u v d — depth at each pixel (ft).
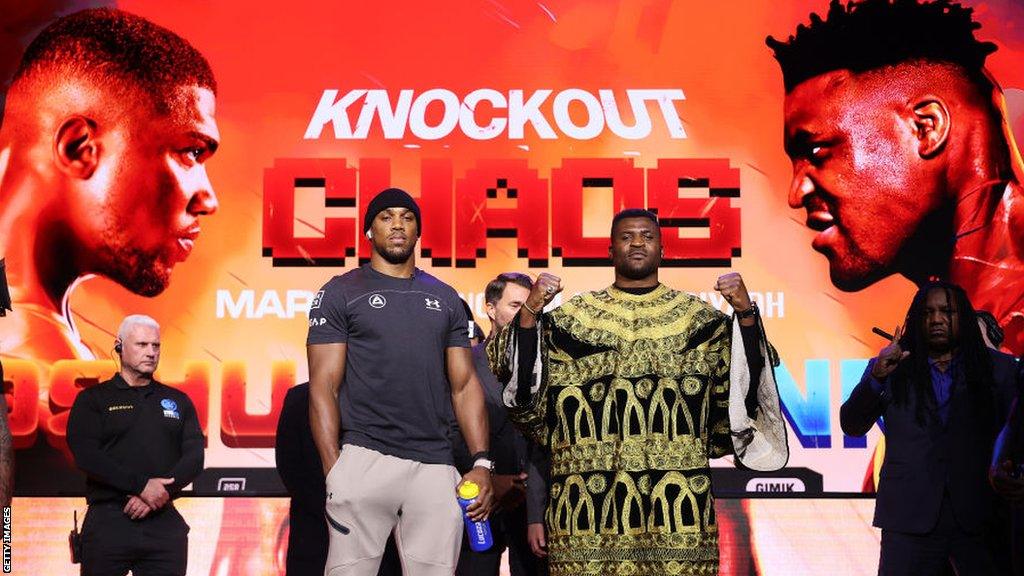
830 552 19.98
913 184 20.86
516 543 14.90
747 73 21.20
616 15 21.34
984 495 13.16
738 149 21.04
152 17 21.45
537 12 21.36
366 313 11.67
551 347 12.37
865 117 21.02
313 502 14.64
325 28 21.38
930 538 13.17
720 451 12.37
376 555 11.54
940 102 21.02
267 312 20.80
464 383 12.21
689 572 11.59
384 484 11.46
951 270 20.74
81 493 20.18
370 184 21.06
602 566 11.73
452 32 21.35
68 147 21.20
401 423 11.59
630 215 12.64
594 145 21.09
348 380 11.71
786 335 20.65
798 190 20.94
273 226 20.98
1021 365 13.52
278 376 20.66
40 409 20.52
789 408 20.44
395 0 21.42
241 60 21.35
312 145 21.16
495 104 21.21
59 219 21.04
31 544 20.01
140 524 16.01
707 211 20.90
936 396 13.52
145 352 16.55
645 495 11.78
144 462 16.26
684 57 21.24
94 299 20.88
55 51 21.44
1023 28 21.17
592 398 12.08
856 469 20.22
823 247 20.81
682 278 20.79
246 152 21.16
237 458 20.43
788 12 21.30
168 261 20.97
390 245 11.96
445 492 11.69
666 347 12.12
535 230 20.90
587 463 11.95
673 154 21.04
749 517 20.03
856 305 20.71
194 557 20.02
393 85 21.27
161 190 21.08
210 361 20.68
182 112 21.24
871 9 21.24
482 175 21.04
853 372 20.56
